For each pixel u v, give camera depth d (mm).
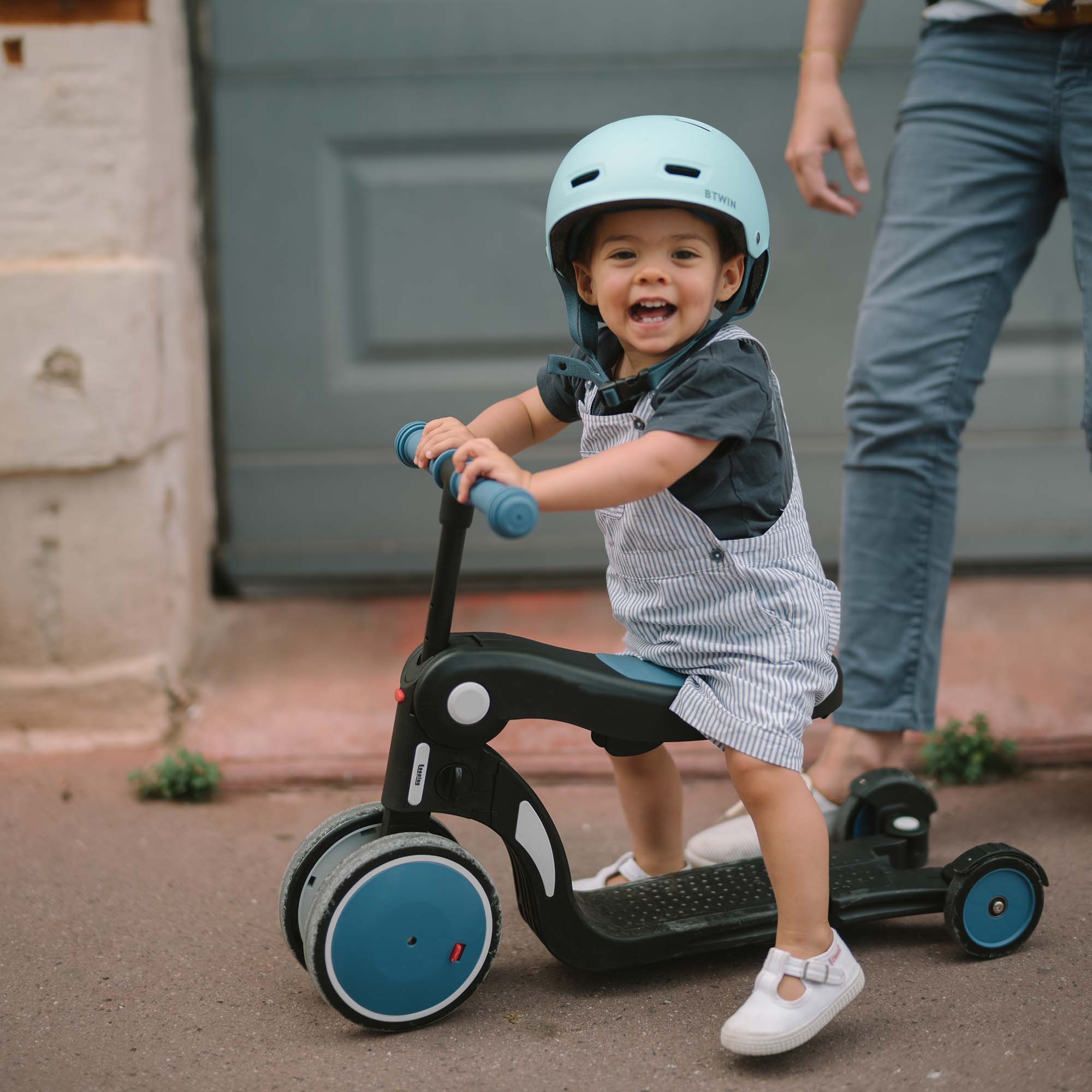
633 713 1817
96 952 2049
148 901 2236
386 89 3303
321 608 3449
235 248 3363
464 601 3461
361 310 3395
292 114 3309
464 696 1739
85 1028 1812
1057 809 2561
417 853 1752
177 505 3166
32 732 2963
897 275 2355
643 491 1681
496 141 3336
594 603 3441
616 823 2568
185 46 3238
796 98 3312
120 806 2654
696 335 1827
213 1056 1735
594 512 3500
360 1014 1755
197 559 3352
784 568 1848
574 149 1830
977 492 3477
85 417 2846
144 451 2898
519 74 3301
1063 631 3250
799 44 3287
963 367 2340
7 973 1977
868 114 3334
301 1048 1753
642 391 1817
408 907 1749
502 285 3387
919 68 2373
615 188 1716
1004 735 2836
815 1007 1709
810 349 3418
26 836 2502
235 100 3303
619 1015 1840
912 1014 1817
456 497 1658
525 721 3006
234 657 3264
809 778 2447
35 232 2869
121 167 2867
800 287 3391
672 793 2119
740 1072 1680
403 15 3277
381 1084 1659
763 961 2004
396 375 3426
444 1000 1804
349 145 3332
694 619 1835
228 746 2908
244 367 3418
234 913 2189
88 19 2824
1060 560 3502
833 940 1779
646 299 1763
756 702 1787
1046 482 3475
